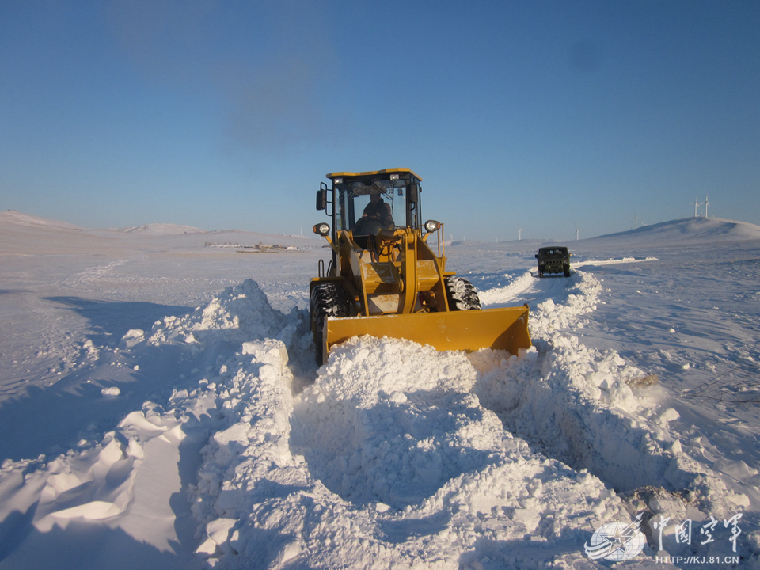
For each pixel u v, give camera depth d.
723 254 32.97
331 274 7.45
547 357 4.67
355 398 4.01
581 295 11.47
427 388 4.45
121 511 2.45
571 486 2.76
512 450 3.16
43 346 7.52
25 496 2.50
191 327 6.25
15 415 4.28
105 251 54.12
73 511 2.34
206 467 2.83
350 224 7.05
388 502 2.72
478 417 3.69
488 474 2.73
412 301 5.48
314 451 3.61
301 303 13.03
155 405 3.84
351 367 4.39
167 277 23.25
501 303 11.98
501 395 4.66
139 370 5.29
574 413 3.79
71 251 50.56
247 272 27.27
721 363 5.83
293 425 3.93
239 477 2.62
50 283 19.77
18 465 2.84
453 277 6.18
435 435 3.31
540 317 8.61
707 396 4.77
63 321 10.17
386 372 4.33
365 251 6.25
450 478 2.80
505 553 2.23
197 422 3.54
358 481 3.09
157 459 2.95
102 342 7.65
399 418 3.69
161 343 5.98
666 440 3.23
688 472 2.87
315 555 2.05
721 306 9.86
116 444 2.99
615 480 3.26
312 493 2.57
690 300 10.84
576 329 8.12
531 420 4.26
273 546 2.12
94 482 2.67
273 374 4.25
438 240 6.21
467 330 5.16
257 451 2.92
